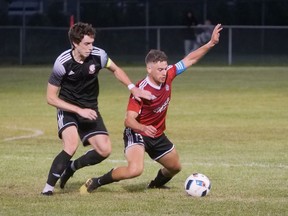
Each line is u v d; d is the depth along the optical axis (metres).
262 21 85.69
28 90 53.47
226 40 80.19
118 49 81.44
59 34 80.75
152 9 87.56
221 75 67.31
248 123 35.59
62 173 19.22
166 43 80.81
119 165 24.12
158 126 18.92
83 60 18.67
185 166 23.77
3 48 79.75
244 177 21.77
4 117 38.38
